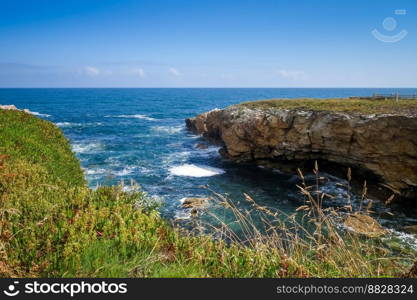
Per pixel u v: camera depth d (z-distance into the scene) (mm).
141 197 5977
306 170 29500
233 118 34906
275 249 4242
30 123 12234
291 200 22297
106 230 4227
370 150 24109
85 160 33156
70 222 4328
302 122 28750
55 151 10188
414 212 20344
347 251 4430
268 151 31531
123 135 51656
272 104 36531
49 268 3301
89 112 98375
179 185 25094
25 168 6570
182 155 36750
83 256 3508
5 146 8164
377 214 19844
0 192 5156
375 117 23984
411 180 22172
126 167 30531
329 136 26516
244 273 3770
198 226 5301
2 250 3512
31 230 3988
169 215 17297
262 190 24594
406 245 13188
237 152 33312
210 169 30656
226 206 5398
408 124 22516
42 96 199750
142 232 4293
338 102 34781
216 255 4195
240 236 13203
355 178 25938
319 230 4762
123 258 3676
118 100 164750
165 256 3975
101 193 5828
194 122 54844
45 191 5492
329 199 22469
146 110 107625
